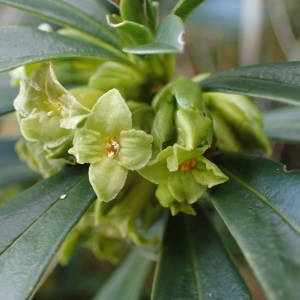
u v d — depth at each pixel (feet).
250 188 0.17
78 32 0.21
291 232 0.15
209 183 0.17
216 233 0.19
